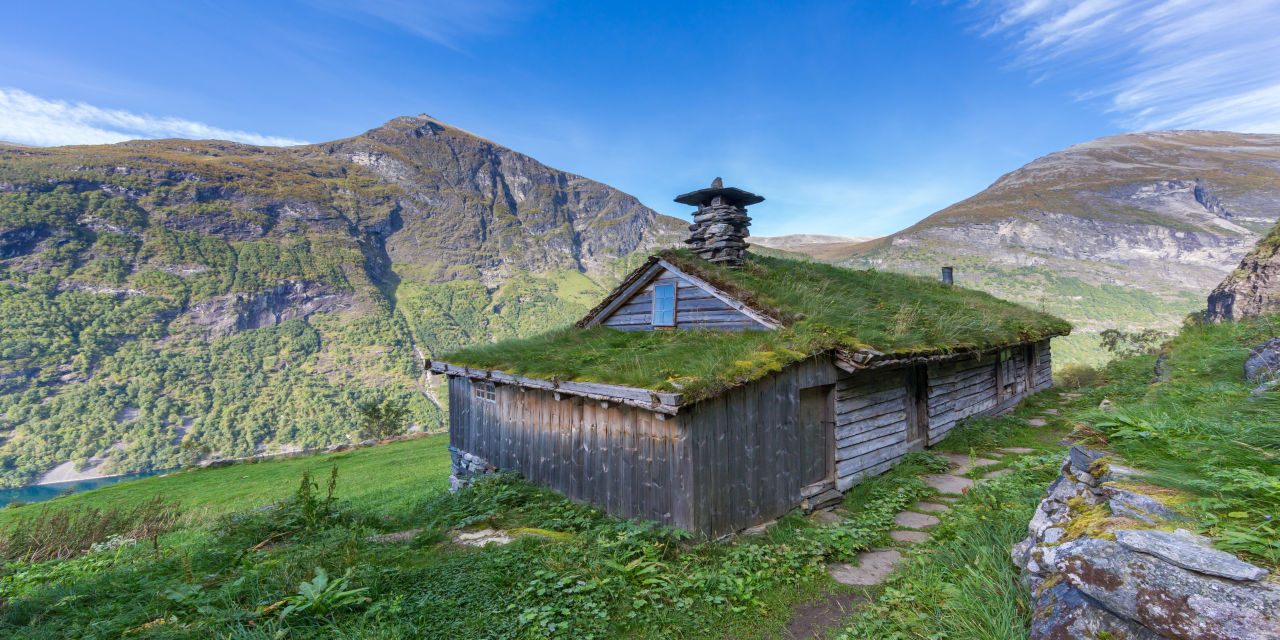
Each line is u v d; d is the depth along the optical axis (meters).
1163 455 2.94
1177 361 9.73
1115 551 2.19
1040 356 14.73
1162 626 1.91
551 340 10.15
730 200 10.82
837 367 7.03
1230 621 1.75
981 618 2.86
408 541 5.25
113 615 3.44
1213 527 2.12
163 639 2.95
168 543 8.66
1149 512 2.38
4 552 7.43
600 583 3.92
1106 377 15.47
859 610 3.73
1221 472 2.36
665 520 5.68
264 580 3.88
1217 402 4.59
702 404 5.58
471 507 7.09
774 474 6.35
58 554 7.80
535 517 6.54
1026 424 10.19
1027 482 5.43
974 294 15.11
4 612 3.50
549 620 3.43
